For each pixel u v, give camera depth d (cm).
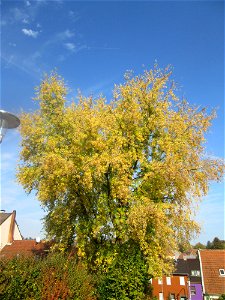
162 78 2148
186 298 5066
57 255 1325
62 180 1838
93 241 1969
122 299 1405
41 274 1055
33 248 4153
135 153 1969
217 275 4872
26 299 965
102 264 1856
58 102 2258
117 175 1822
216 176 1964
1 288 892
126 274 1469
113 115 1984
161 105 2075
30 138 2189
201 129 2069
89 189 1869
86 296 1246
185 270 5284
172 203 1939
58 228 2123
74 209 2102
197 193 1900
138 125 2084
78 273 1262
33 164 2155
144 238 1781
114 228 1886
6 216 4741
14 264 988
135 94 2109
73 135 1953
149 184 1894
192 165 1980
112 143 1861
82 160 1803
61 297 1089
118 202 1917
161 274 1833
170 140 2000
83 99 2130
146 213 1670
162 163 1830
